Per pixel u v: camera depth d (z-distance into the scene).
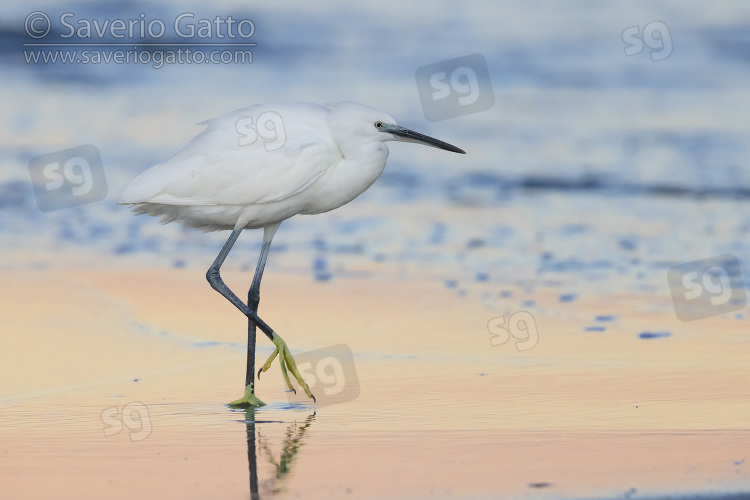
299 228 19.66
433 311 14.41
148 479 8.27
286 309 14.59
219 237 19.05
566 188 22.69
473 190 22.52
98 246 18.09
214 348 12.89
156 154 24.16
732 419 9.94
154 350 12.74
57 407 10.45
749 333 13.30
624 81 35.41
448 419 10.02
